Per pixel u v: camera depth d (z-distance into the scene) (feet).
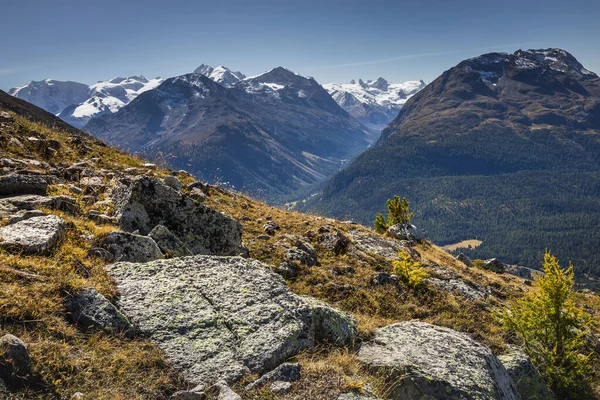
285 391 22.33
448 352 31.73
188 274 31.24
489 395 28.07
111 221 41.01
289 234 68.28
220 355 24.26
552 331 47.19
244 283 31.40
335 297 50.03
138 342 23.73
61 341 21.30
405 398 26.55
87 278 27.43
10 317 21.08
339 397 22.77
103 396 19.30
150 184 43.21
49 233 29.84
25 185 41.75
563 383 44.39
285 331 27.22
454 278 76.69
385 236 100.78
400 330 35.14
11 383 17.97
